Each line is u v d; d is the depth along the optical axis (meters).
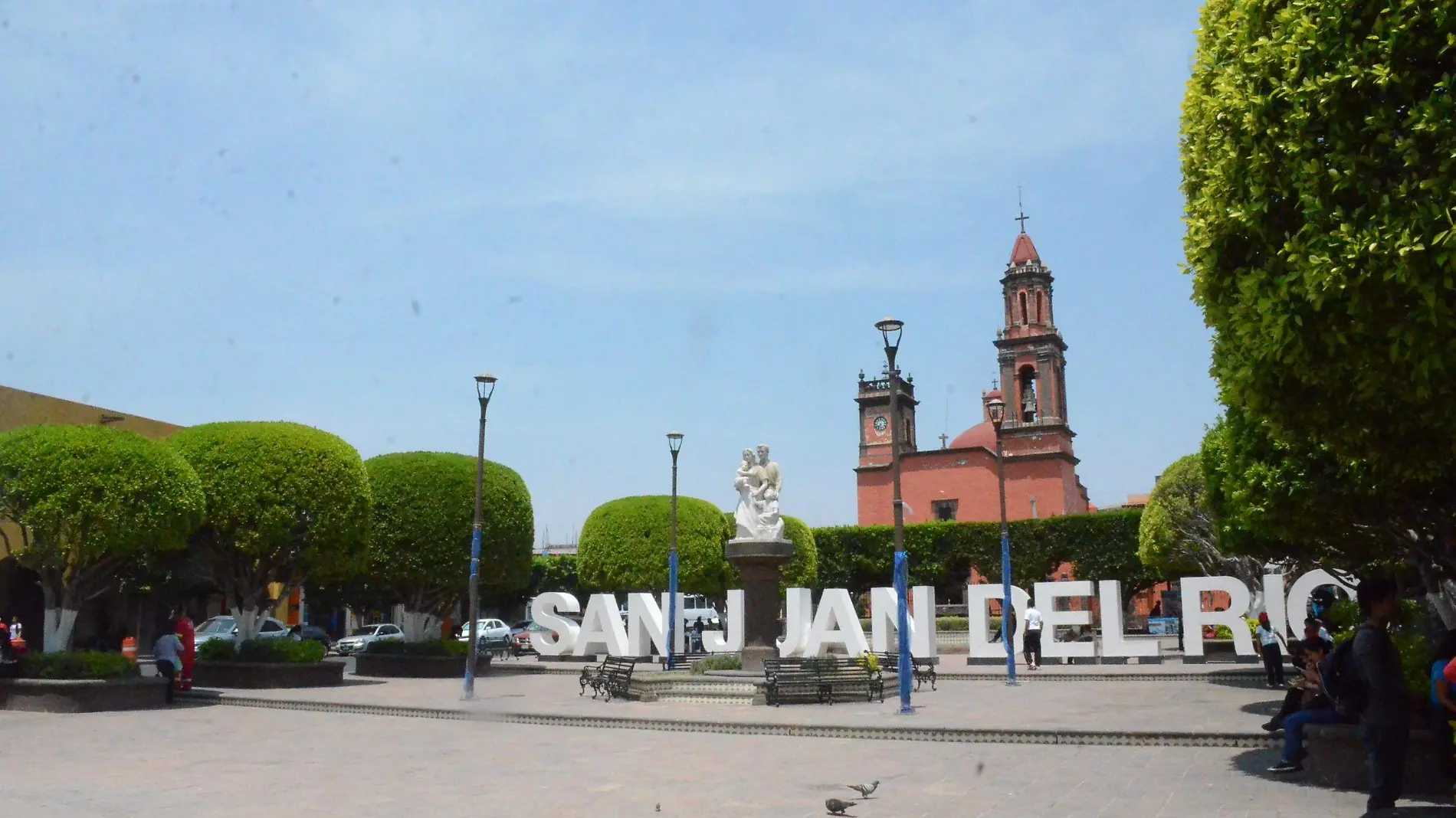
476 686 25.52
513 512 31.28
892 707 19.14
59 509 19.80
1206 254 9.75
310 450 25.45
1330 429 9.66
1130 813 9.30
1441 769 9.31
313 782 11.50
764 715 17.59
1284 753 11.27
